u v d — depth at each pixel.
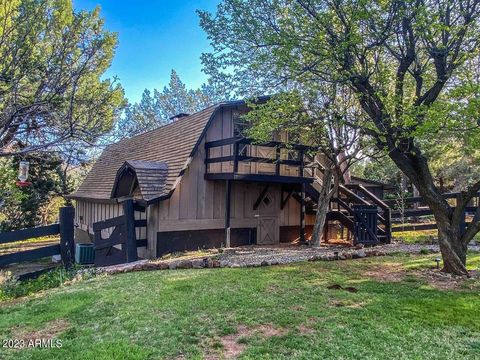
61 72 5.11
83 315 4.18
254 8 6.66
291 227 12.04
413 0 5.35
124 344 3.38
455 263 6.09
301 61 6.57
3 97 5.05
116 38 6.16
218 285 5.37
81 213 15.32
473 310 4.28
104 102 5.44
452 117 5.31
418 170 6.32
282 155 11.64
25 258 6.56
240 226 10.91
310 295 4.86
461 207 6.18
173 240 9.71
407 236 11.75
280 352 3.23
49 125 5.21
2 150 5.26
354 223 10.12
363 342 3.41
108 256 8.44
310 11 6.05
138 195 10.59
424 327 3.78
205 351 3.26
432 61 6.76
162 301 4.61
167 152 11.45
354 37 5.60
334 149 9.84
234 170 9.48
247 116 8.35
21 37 4.91
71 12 5.21
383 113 6.18
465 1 5.79
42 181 16.44
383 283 5.52
